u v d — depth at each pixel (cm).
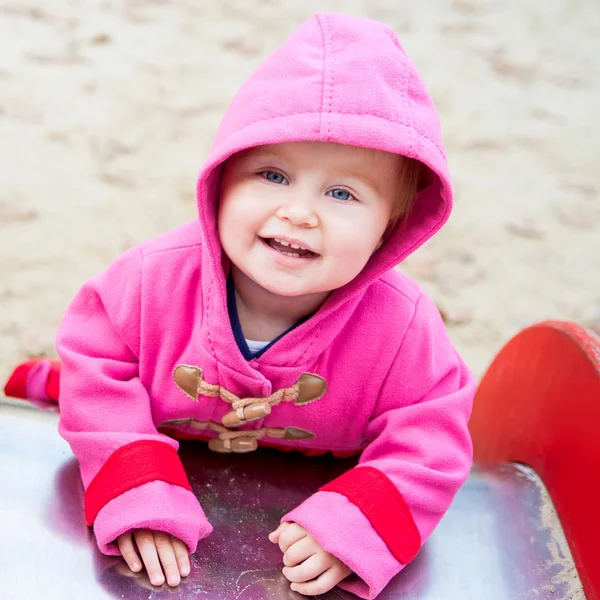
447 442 128
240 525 123
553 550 127
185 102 346
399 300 128
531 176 342
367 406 131
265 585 113
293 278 113
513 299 270
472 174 336
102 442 119
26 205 272
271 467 136
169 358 126
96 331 129
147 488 114
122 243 262
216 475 132
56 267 248
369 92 109
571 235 309
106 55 371
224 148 110
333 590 115
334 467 139
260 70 116
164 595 109
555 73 428
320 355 126
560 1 514
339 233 111
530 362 151
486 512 132
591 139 375
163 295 125
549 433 140
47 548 112
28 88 337
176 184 296
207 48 393
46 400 163
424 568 120
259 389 125
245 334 126
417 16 467
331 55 111
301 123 106
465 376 139
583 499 124
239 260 115
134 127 324
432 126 114
